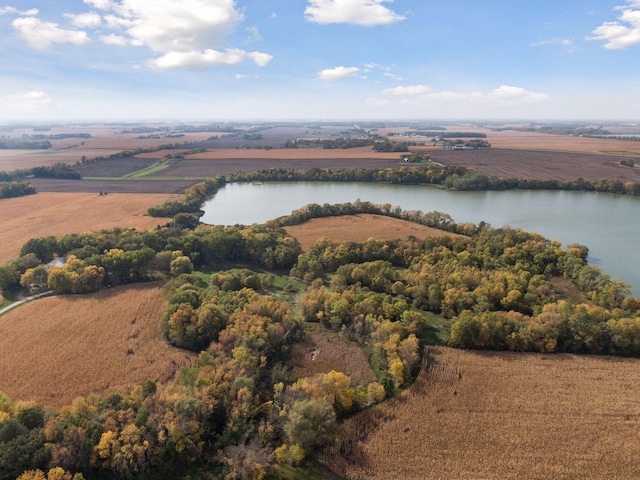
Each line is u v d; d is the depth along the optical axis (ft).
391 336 275.80
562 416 221.25
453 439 208.74
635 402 230.07
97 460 188.55
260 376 256.52
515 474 189.06
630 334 269.44
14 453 175.83
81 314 328.49
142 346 289.12
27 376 255.09
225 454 200.03
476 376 254.47
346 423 221.25
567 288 368.89
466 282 348.79
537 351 278.26
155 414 202.08
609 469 190.49
